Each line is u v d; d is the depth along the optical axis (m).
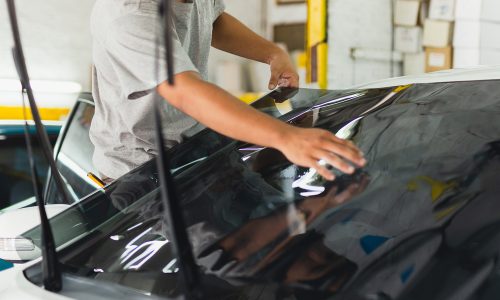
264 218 1.10
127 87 1.21
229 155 1.28
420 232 0.96
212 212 1.14
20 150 3.68
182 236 0.84
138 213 1.20
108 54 1.25
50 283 1.00
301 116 1.35
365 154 1.15
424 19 4.35
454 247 0.91
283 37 5.73
